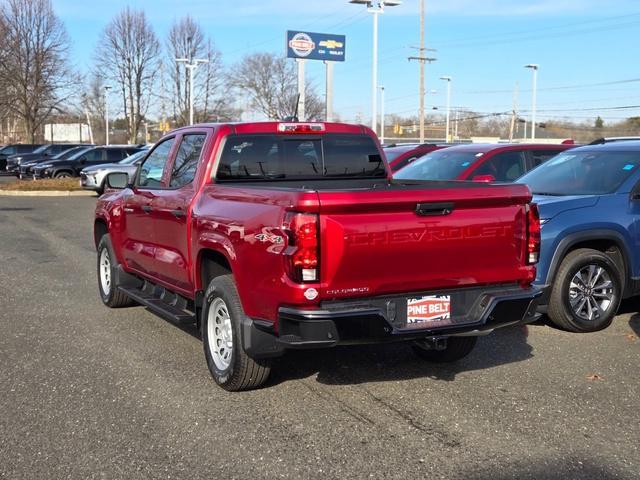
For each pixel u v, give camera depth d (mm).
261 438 4281
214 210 5148
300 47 36438
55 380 5336
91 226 15953
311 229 4160
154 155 6812
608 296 6855
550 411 4742
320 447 4156
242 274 4703
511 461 3979
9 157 39750
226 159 5680
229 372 4953
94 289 8891
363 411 4738
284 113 61062
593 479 3766
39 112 53812
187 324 6375
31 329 6859
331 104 37750
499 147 10516
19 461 3961
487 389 5188
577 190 7398
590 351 6180
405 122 90875
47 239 13656
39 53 50469
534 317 4969
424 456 4043
